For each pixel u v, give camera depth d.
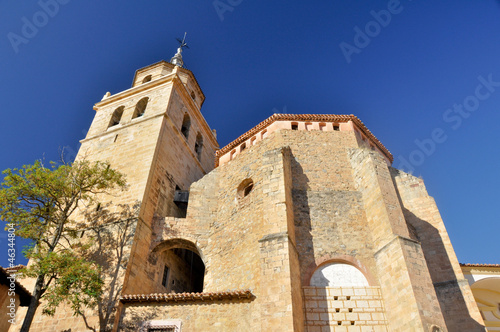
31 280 24.05
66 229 22.59
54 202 20.55
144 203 24.31
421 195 21.98
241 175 25.39
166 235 23.86
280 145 24.88
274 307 15.56
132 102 34.91
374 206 20.14
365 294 17.47
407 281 16.02
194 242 23.69
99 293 18.45
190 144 34.81
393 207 19.42
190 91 40.31
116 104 35.84
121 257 21.28
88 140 32.47
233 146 28.86
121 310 18.78
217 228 23.86
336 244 19.42
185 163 32.41
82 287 19.22
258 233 20.25
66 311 19.91
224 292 17.41
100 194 25.92
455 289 18.30
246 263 19.75
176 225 24.42
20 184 18.83
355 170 22.98
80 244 22.62
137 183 25.61
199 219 24.88
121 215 23.88
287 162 22.59
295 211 20.73
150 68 40.84
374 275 18.11
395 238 17.58
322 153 24.41
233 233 22.30
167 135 30.52
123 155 28.88
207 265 22.27
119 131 31.62
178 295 18.11
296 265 17.72
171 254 25.56
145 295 18.59
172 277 24.98
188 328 17.16
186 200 27.88
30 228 18.83
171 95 33.47
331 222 20.34
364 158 22.44
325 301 17.28
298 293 16.73
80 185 21.38
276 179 20.55
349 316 16.84
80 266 17.72
